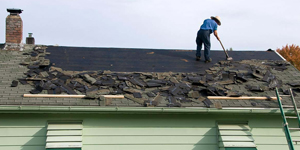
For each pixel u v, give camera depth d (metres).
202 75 11.46
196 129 9.40
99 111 8.85
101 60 12.27
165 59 12.98
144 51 13.79
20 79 10.00
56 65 11.39
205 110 9.16
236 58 13.59
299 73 11.95
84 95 9.38
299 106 9.69
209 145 9.37
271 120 9.72
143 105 9.19
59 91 9.48
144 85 10.34
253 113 9.45
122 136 9.07
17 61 11.27
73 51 12.88
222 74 11.46
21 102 8.80
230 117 9.58
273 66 12.51
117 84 10.23
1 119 8.71
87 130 8.98
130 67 11.85
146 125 9.21
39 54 12.11
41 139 8.77
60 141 8.61
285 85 10.98
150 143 9.15
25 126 8.77
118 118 9.13
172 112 9.12
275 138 9.62
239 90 10.55
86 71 11.11
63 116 8.94
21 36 12.53
